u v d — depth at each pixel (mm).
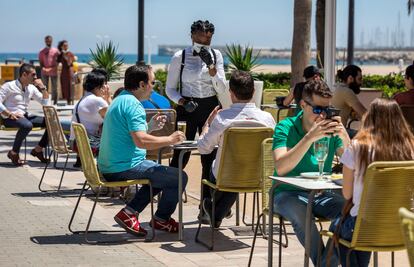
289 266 6352
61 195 9594
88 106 9336
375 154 4836
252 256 6625
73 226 7828
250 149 6867
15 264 6348
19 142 11945
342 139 5559
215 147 7289
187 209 8766
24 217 8250
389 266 6309
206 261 6512
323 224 7719
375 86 16781
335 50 11305
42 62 22016
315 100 5559
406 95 8930
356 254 5246
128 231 7340
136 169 7227
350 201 4949
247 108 7059
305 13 13891
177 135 7152
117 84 13703
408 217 3525
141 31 15789
